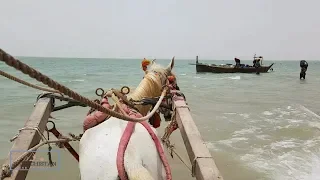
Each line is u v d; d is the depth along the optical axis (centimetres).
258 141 975
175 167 723
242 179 676
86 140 270
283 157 814
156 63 416
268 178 682
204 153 289
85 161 244
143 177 212
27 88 2566
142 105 372
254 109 1631
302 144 941
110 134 263
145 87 371
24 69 135
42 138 334
